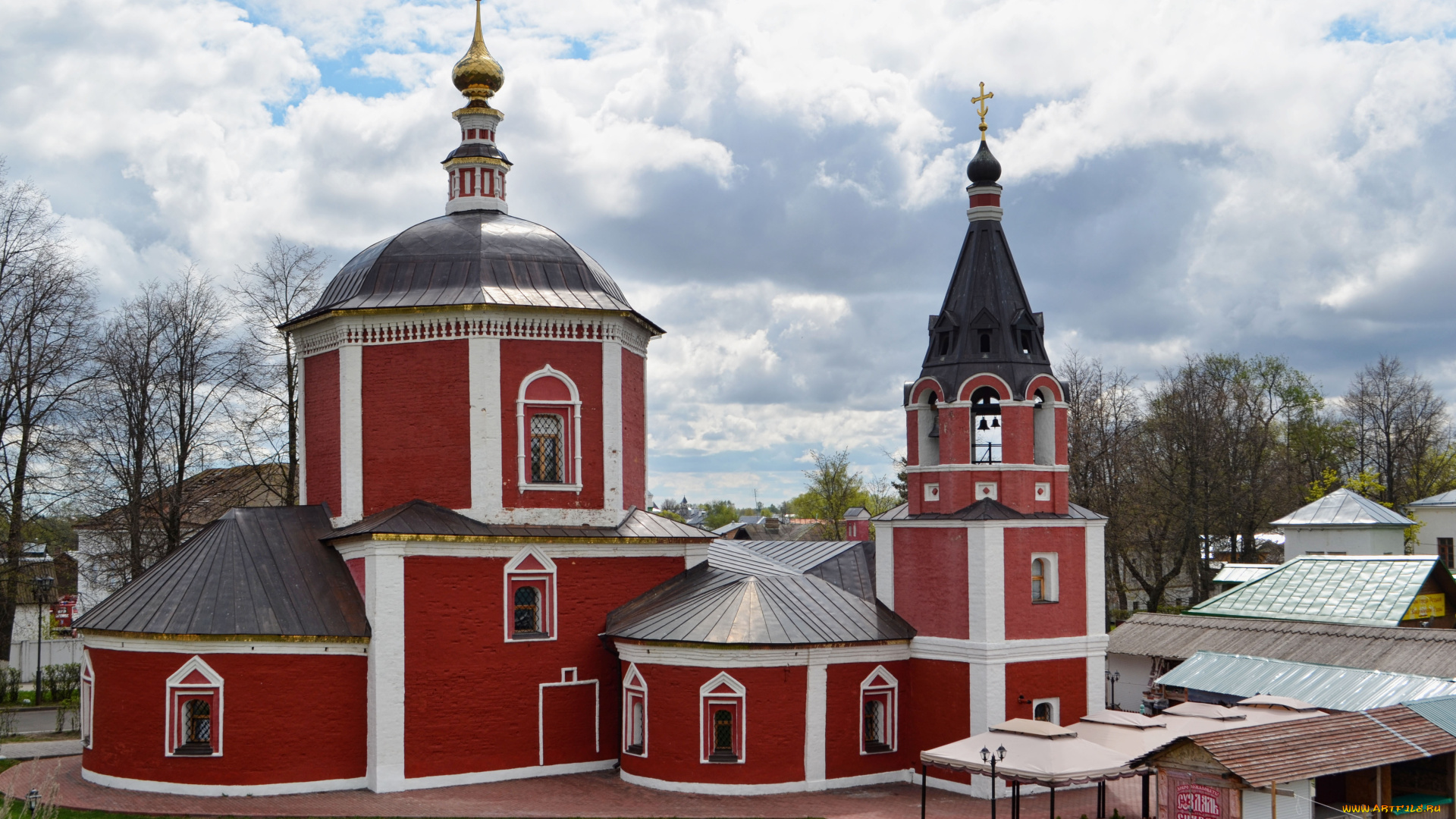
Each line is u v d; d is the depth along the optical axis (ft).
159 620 108.06
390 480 121.70
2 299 173.78
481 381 120.78
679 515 645.51
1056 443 122.72
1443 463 347.77
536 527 121.29
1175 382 276.62
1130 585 295.28
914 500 123.85
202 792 107.34
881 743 119.03
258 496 211.61
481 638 116.26
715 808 106.01
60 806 101.81
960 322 122.42
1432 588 154.10
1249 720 107.24
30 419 175.22
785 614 115.65
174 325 181.57
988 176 126.00
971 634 115.44
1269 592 161.48
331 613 112.98
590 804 106.83
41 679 193.98
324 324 126.41
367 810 103.04
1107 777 92.43
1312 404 354.54
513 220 136.77
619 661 122.31
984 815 105.09
